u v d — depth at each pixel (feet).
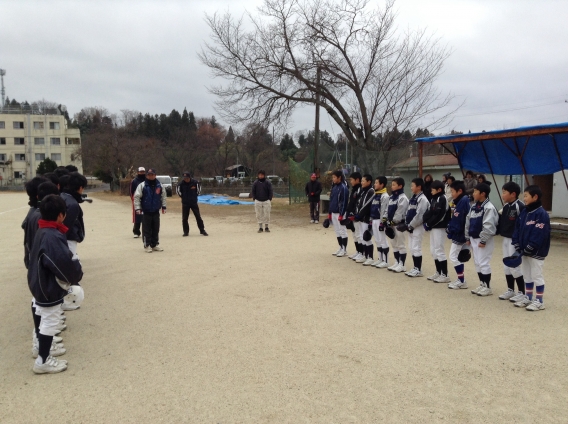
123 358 13.60
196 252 31.53
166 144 222.48
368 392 11.25
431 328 15.75
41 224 12.72
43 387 11.82
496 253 30.60
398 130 62.28
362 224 26.73
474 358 13.16
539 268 17.52
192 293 20.71
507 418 10.02
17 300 19.93
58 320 12.89
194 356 13.62
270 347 14.20
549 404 10.58
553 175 47.62
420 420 9.99
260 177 42.32
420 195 22.82
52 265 12.22
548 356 13.21
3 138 211.61
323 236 39.58
